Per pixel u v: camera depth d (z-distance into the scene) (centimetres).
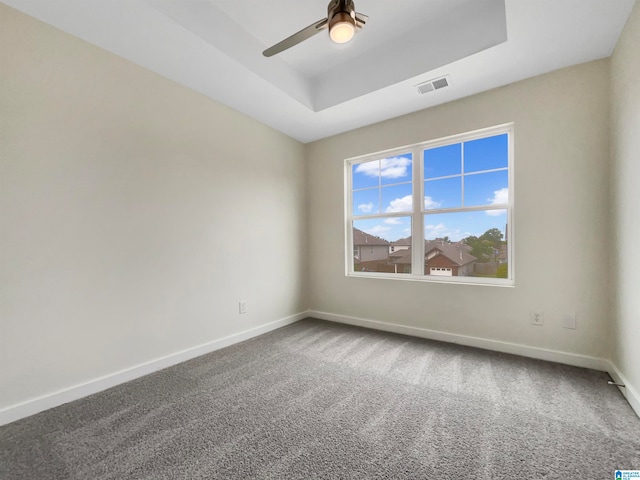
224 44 198
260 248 309
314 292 373
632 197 164
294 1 191
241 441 138
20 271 157
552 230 223
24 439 140
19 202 157
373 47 245
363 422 152
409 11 205
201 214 251
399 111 288
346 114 293
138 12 159
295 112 289
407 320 298
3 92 153
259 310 305
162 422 153
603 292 206
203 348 249
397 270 317
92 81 186
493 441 136
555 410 160
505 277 255
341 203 346
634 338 163
